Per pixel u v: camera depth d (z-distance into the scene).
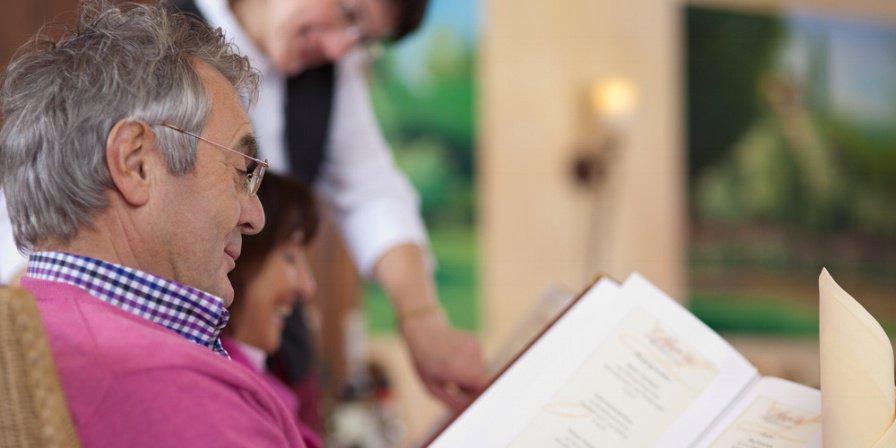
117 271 1.06
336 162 2.48
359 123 2.50
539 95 5.62
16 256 1.62
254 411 1.04
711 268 5.99
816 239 6.19
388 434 3.57
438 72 5.47
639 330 1.30
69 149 1.05
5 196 1.10
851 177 6.27
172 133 1.07
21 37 2.34
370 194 2.46
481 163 5.52
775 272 6.09
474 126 5.52
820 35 6.25
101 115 1.05
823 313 1.07
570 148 5.69
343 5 2.26
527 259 5.59
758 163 6.11
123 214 1.07
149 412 0.98
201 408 0.99
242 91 1.21
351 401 3.58
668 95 5.93
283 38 2.28
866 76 6.30
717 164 6.03
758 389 1.25
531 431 1.25
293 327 2.12
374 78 5.36
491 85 5.56
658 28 5.90
